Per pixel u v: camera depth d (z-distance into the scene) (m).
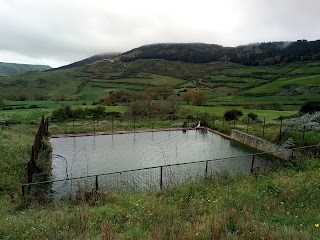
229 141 33.09
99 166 22.58
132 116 49.66
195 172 19.19
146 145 30.66
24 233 7.29
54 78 151.62
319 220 7.73
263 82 106.50
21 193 12.98
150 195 11.95
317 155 18.22
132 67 181.12
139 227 7.40
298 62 136.62
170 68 172.75
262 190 11.38
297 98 72.25
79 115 48.12
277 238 6.15
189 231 6.57
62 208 10.29
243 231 6.55
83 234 6.90
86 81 145.12
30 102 87.06
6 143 22.50
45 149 24.02
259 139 28.88
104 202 10.97
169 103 55.81
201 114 49.53
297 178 12.83
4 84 137.38
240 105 66.81
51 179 18.09
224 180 14.27
